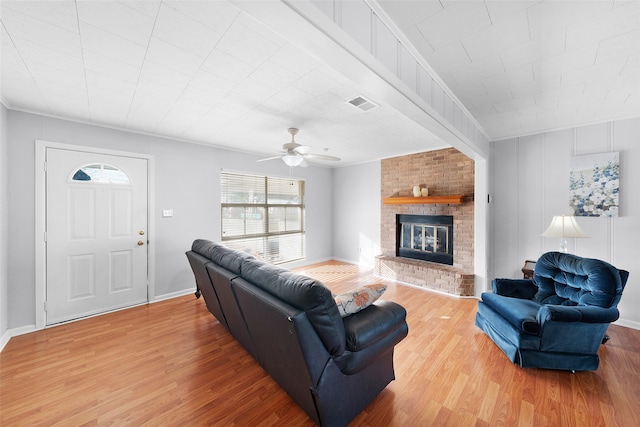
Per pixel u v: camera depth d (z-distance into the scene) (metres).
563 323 1.91
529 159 3.40
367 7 1.26
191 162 3.79
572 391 1.76
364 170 5.38
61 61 1.76
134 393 1.75
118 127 3.13
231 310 2.12
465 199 3.85
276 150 4.37
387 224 4.91
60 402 1.67
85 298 2.97
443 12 1.36
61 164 2.81
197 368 2.04
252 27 1.44
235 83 2.07
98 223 3.05
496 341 2.29
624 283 2.17
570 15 1.38
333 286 4.16
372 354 1.53
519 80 2.08
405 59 1.61
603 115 2.78
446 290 3.77
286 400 1.70
